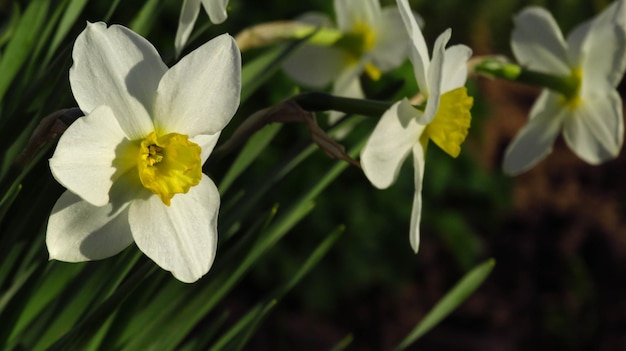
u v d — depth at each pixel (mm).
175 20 1460
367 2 822
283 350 1845
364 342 1983
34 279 683
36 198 696
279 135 1587
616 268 2223
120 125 626
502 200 1985
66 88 683
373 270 1733
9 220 699
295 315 1900
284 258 1689
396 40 825
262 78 759
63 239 624
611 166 2516
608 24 828
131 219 628
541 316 2199
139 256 698
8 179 652
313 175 1614
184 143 626
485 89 2273
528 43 855
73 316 705
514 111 2523
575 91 843
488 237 2232
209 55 627
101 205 620
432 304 2061
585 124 844
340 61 840
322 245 753
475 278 771
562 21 2918
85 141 613
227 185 739
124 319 700
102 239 628
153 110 629
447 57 708
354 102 682
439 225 1878
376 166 680
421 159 698
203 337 755
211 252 634
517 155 872
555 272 2244
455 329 2158
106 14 715
